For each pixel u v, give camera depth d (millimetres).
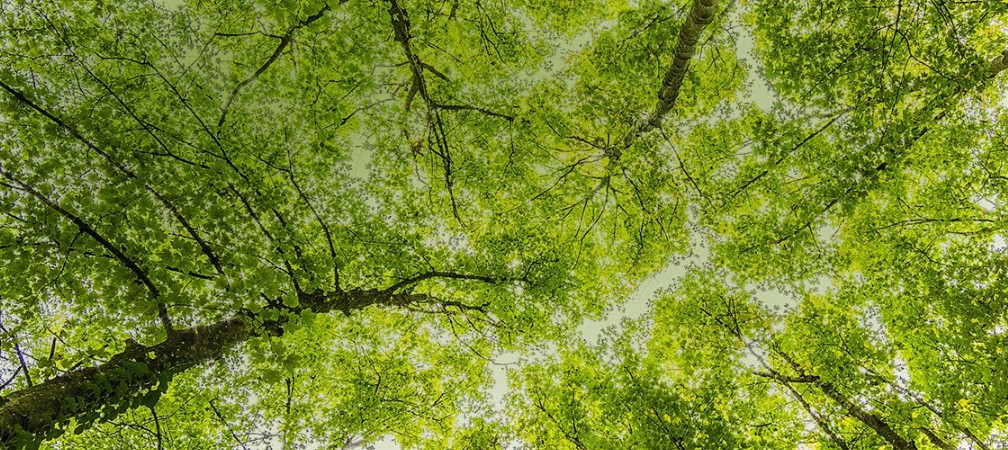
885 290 10016
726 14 9352
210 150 6797
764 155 8469
